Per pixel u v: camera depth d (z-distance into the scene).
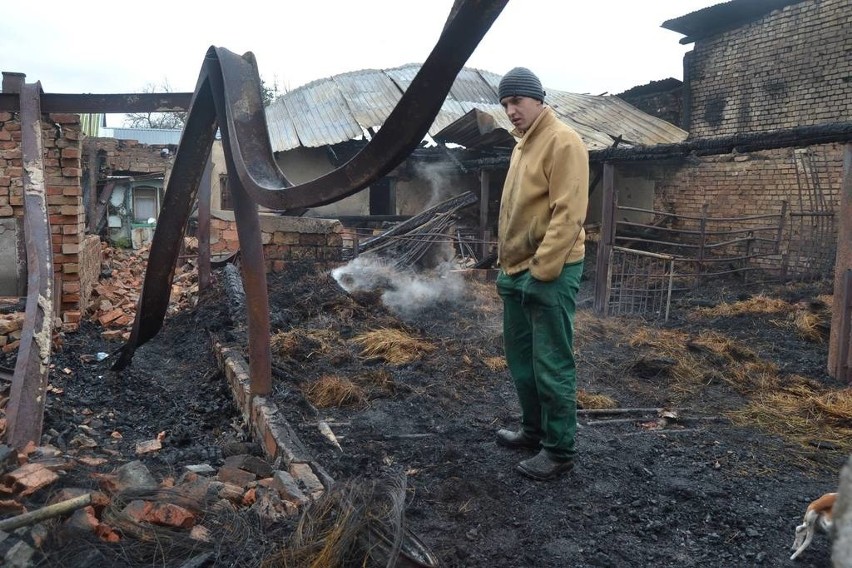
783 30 12.10
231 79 3.38
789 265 11.40
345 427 3.97
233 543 2.27
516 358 3.45
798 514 2.96
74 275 6.86
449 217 11.30
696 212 13.39
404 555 2.12
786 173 11.70
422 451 3.56
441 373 5.32
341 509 2.31
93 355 6.20
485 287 9.62
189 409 4.76
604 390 5.19
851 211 5.67
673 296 10.39
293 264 9.37
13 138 6.48
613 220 8.86
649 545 2.64
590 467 3.38
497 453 3.55
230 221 10.45
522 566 2.43
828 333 7.54
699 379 5.53
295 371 5.00
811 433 4.21
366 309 7.61
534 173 3.06
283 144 15.66
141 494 2.50
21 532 2.06
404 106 1.92
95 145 17.27
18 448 2.97
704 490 3.18
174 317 8.11
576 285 3.08
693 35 13.95
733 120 13.21
